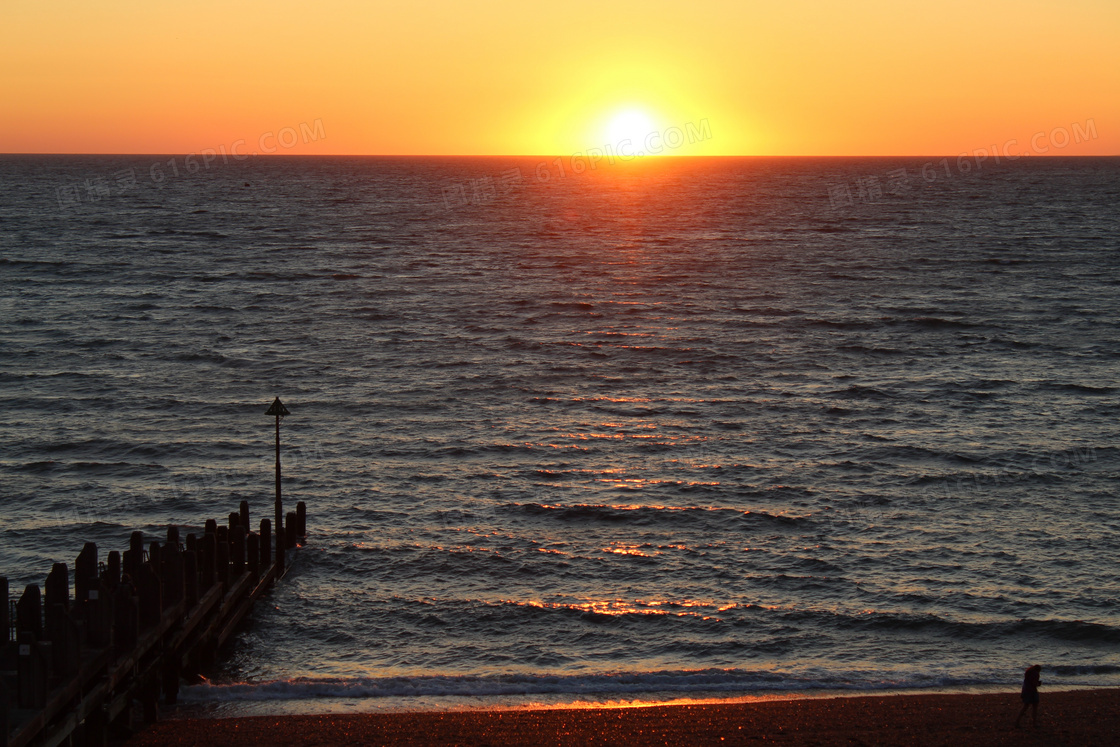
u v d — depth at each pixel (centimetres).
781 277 7762
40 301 6203
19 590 2302
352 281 7394
